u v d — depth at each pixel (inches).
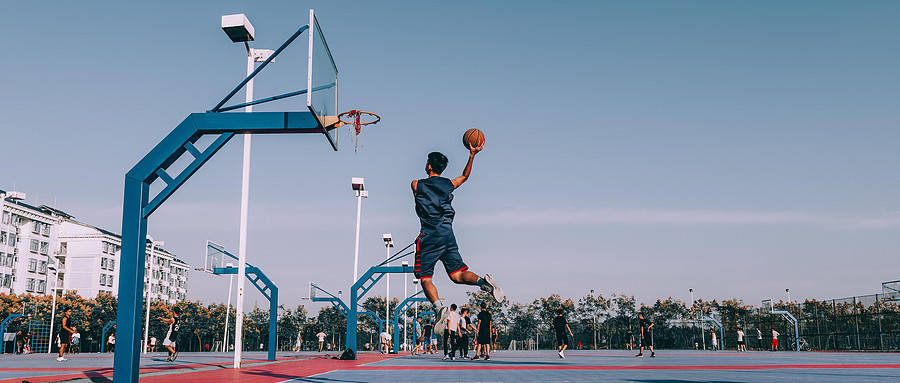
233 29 579.2
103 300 2426.2
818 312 1569.9
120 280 326.0
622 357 1007.6
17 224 2817.4
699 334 2042.3
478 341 866.8
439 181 176.2
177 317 870.4
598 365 665.6
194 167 344.5
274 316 809.5
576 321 2576.3
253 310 3373.5
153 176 344.2
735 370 548.1
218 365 685.9
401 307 1469.0
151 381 413.7
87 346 2365.9
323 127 347.9
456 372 524.4
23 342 2113.7
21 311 2185.0
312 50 310.7
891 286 1295.5
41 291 2952.8
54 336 2242.9
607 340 2460.6
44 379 438.0
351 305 911.7
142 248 333.4
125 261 328.2
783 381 396.5
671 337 2126.0
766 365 655.1
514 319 2669.8
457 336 924.6
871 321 1359.5
